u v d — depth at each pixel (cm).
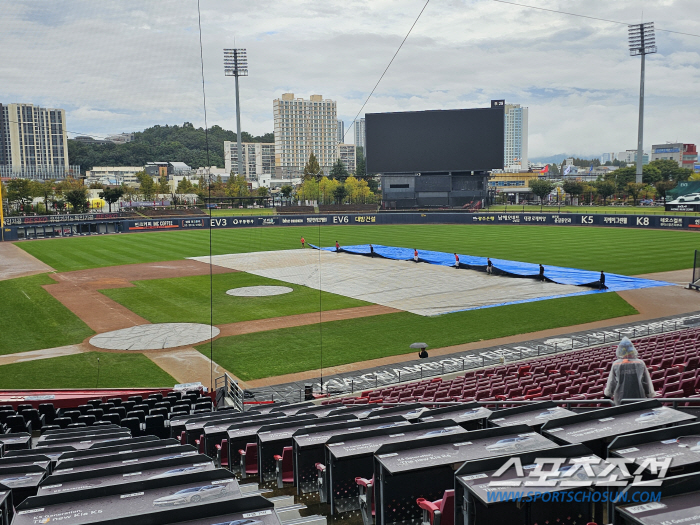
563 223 10525
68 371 3053
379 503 658
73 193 12006
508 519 536
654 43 14462
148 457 795
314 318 4081
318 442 873
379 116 12088
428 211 12381
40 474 773
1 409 2025
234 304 4544
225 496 582
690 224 9219
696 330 3269
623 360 1012
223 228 10962
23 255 7575
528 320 3953
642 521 447
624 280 5284
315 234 9588
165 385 2834
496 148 11838
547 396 1524
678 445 591
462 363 3050
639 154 15012
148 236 9775
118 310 4412
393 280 5466
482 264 6109
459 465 641
